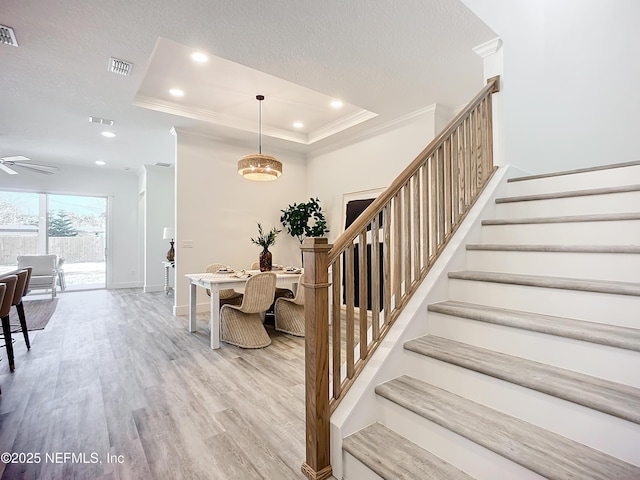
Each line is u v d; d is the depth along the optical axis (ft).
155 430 6.53
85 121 15.52
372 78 11.71
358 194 17.95
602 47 10.74
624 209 6.60
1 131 16.81
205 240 17.67
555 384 4.21
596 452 3.81
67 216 25.57
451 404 4.88
